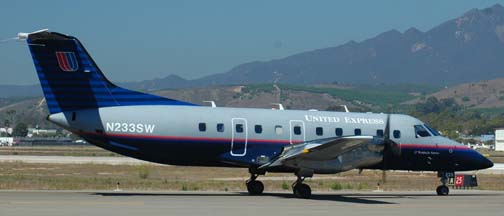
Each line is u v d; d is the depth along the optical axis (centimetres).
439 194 4828
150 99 4241
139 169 7756
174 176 6825
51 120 4053
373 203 3978
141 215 3092
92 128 4081
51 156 11231
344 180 6550
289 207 3594
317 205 3753
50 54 4053
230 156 4334
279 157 4272
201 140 4256
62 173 6881
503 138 19862
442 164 4800
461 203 4075
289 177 6775
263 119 4419
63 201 3616
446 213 3450
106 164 8606
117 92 4169
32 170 7238
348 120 4631
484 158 4881
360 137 3994
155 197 4031
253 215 3186
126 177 6431
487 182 6494
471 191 5397
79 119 4069
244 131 4356
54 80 4062
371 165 4341
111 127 4106
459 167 4831
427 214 3388
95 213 3117
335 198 4309
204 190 4866
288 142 4441
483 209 3684
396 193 4984
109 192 4372
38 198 3775
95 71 4122
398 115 4800
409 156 4731
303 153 4094
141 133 4147
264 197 4241
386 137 4428
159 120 4191
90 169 7638
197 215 3138
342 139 3984
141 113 4172
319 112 4616
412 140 4725
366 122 4672
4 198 3753
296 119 4497
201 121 4272
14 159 9469
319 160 4216
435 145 4772
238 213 3250
